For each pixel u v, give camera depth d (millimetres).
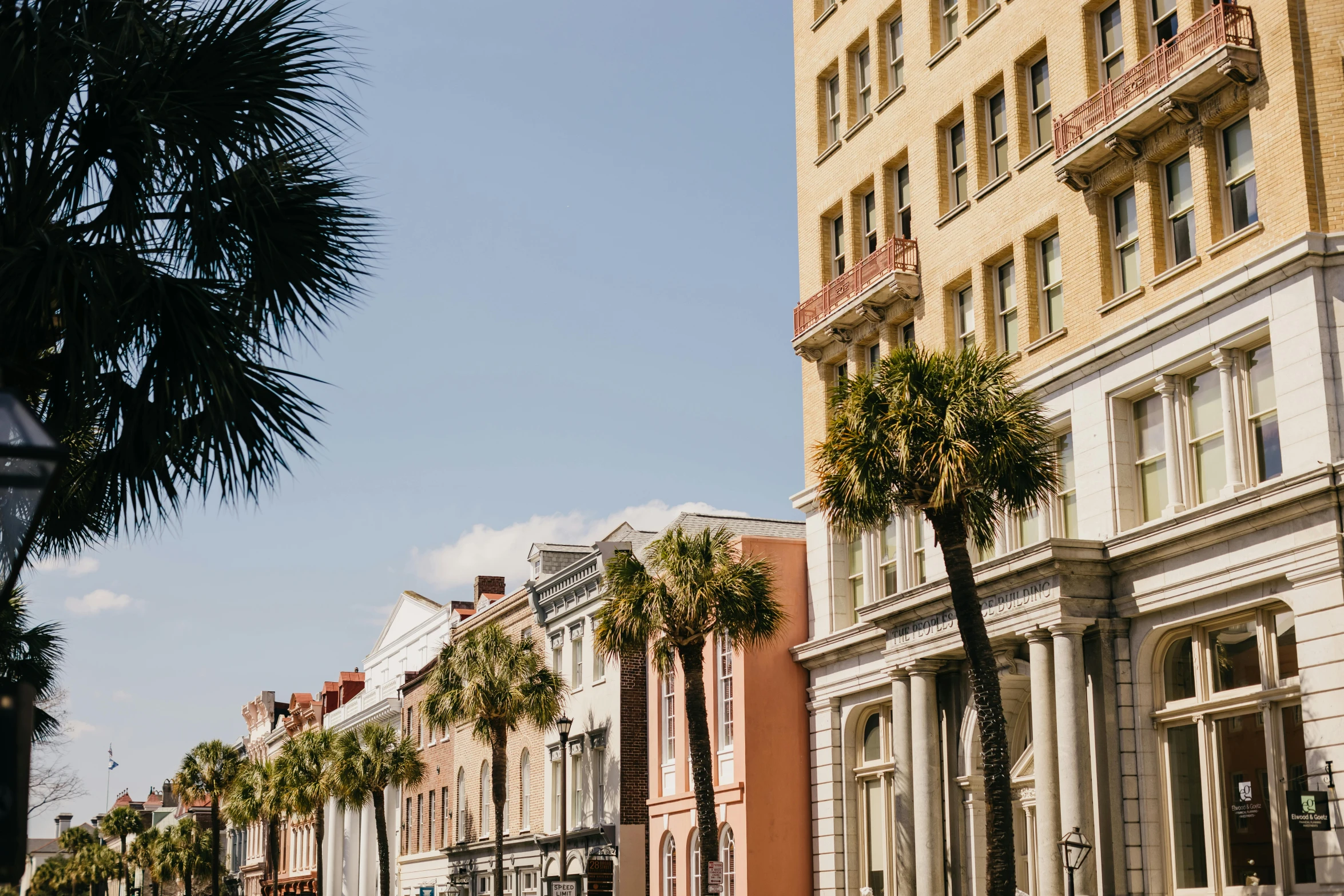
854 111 38875
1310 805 21609
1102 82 29188
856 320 36938
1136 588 26141
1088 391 28156
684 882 41031
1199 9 26422
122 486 12609
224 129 12516
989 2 33656
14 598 20641
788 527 48438
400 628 78750
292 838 97062
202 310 11977
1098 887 25531
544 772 52562
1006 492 23312
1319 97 23719
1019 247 31062
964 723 31094
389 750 61188
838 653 36875
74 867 146750
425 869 66938
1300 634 22625
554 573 53062
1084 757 25750
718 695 40531
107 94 12016
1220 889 24047
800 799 38188
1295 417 23250
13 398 4711
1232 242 24844
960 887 30828
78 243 11953
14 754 4480
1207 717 24719
